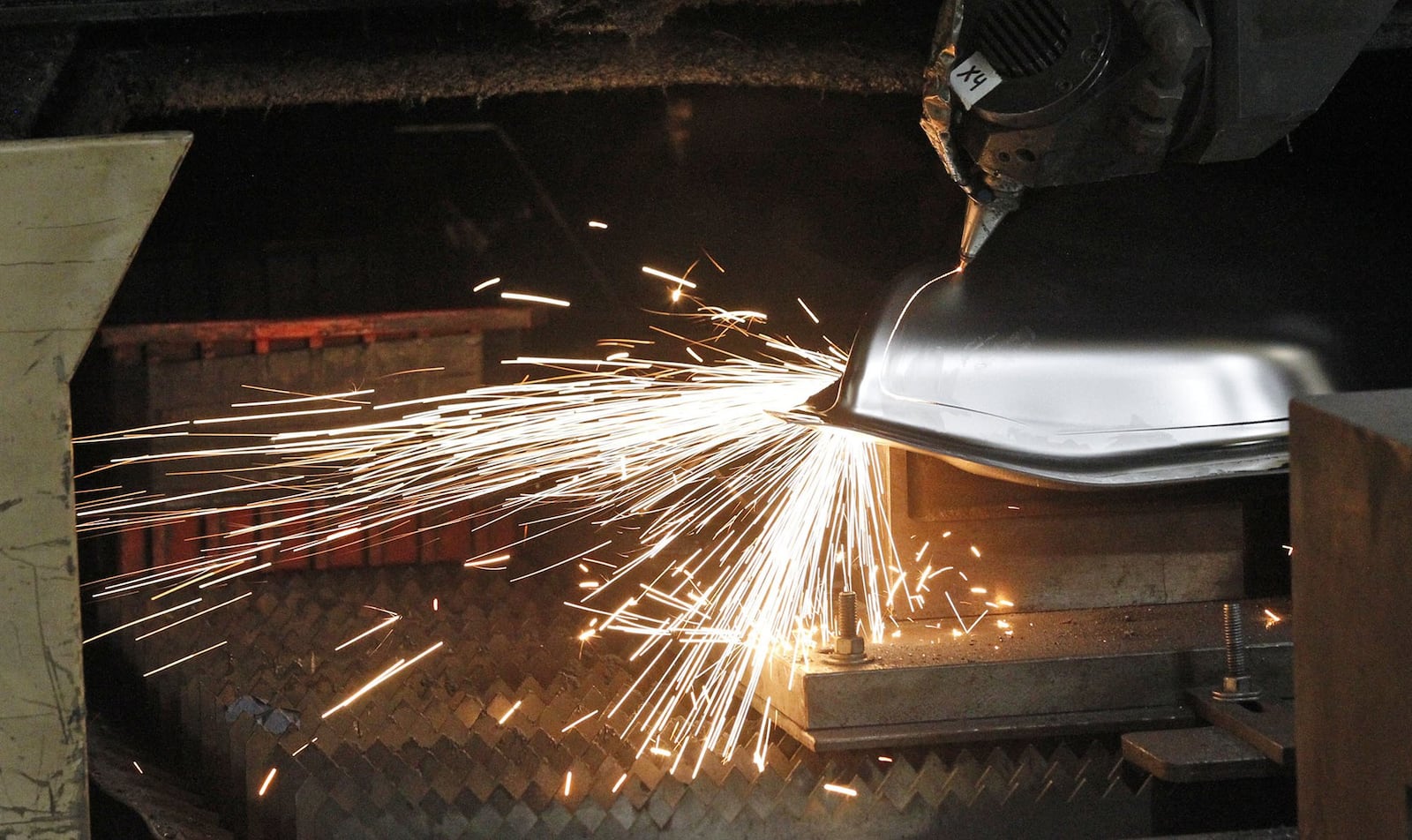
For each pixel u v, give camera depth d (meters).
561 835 2.51
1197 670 2.49
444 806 2.51
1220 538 2.85
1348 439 1.33
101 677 3.65
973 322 2.39
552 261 5.49
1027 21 2.09
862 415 2.30
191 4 2.42
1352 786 1.35
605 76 2.80
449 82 2.78
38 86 2.40
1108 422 2.37
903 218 5.08
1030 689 2.46
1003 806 2.49
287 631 3.70
